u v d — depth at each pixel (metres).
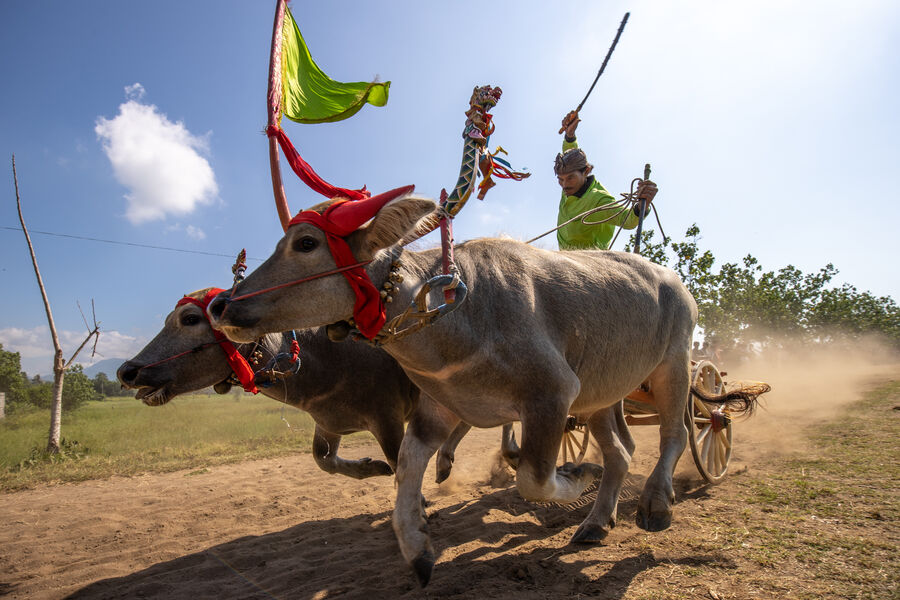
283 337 4.57
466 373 3.13
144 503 6.32
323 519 5.31
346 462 5.39
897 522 4.08
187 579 3.94
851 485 5.11
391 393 4.91
